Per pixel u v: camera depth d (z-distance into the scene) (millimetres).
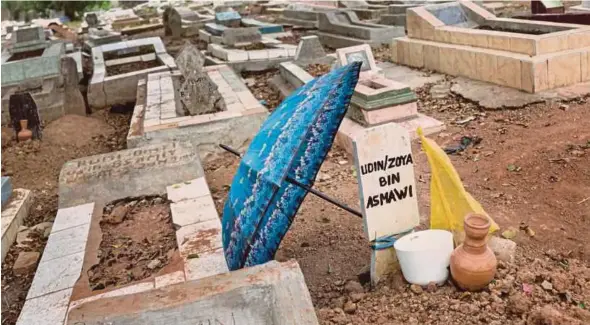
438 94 8320
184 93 7887
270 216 3465
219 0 28500
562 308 3234
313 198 5602
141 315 2643
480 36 8648
